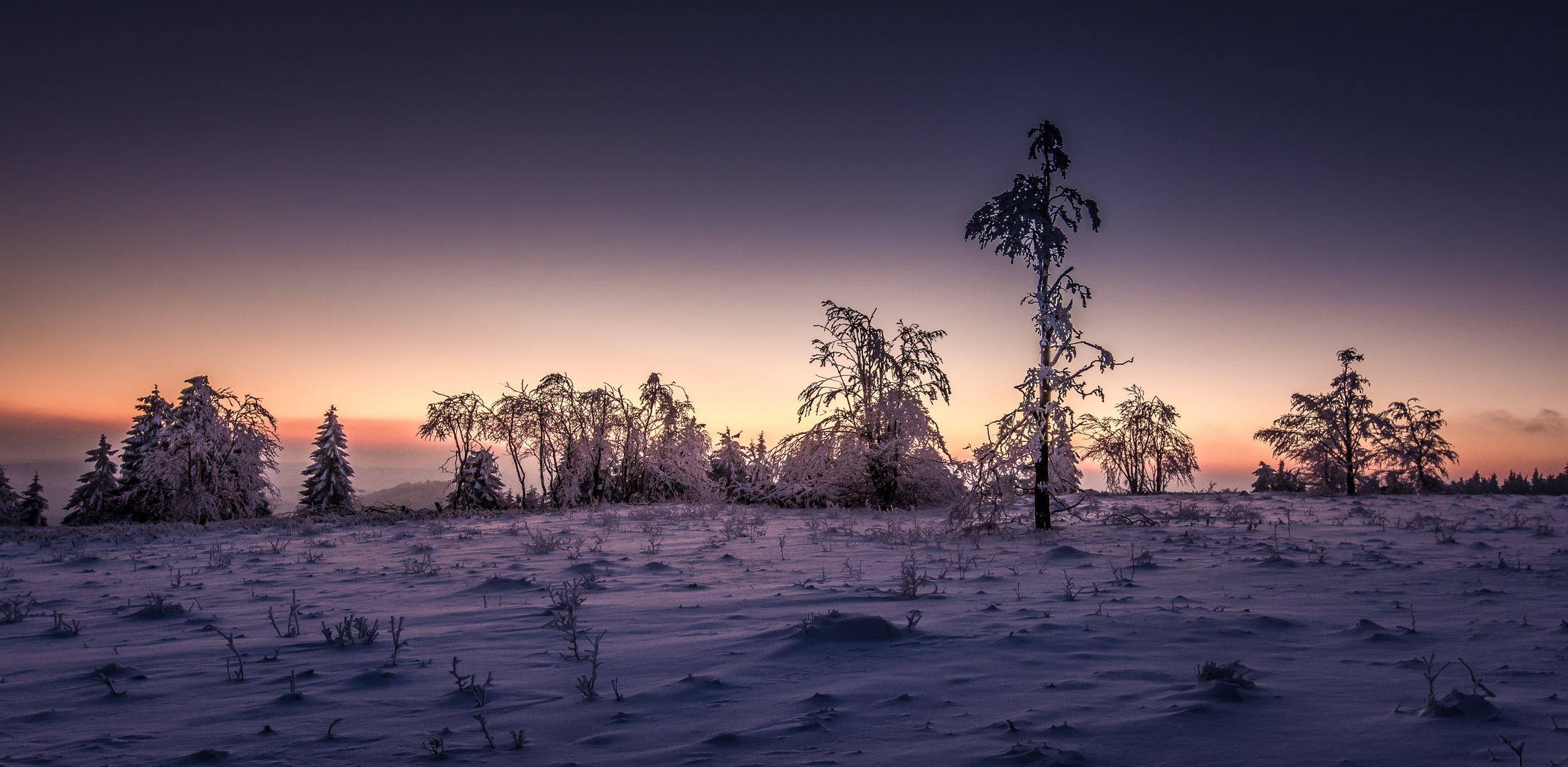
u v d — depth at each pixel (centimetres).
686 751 378
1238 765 344
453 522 2175
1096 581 935
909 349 2664
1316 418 3881
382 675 532
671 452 3234
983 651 580
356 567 1210
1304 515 1959
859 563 1138
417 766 363
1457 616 686
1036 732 392
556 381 3228
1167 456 3894
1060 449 1673
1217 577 943
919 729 405
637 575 1063
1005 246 1698
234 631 723
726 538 1559
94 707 471
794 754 369
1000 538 1508
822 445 2705
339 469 4634
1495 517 1811
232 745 396
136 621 800
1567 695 442
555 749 385
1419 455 3881
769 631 643
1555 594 782
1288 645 591
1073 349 1653
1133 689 474
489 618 762
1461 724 391
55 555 1467
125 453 3956
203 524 2278
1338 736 380
